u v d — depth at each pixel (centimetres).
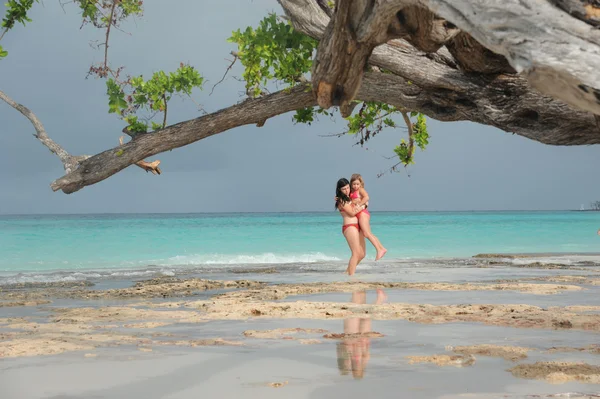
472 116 931
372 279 1434
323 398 398
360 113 1374
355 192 1465
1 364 509
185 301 1019
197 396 406
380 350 565
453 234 4266
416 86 984
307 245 3325
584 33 253
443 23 573
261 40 1079
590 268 1812
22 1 1122
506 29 265
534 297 1030
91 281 1533
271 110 1070
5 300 1063
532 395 404
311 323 744
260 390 421
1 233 4259
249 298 1027
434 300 990
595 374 459
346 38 533
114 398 404
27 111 1128
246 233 4291
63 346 588
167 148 1102
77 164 1102
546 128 855
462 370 478
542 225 5962
